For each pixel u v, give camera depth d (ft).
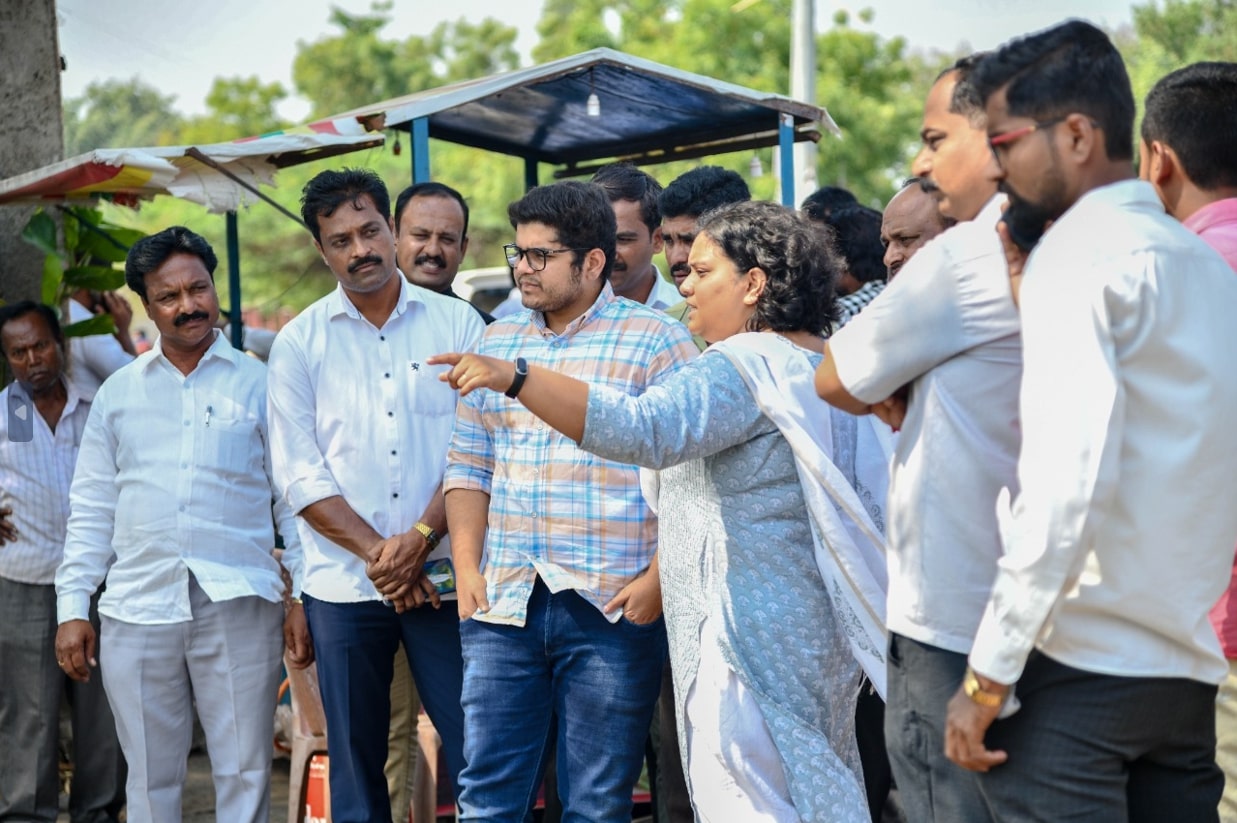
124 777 16.80
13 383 16.49
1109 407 6.63
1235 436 7.01
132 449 13.74
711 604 9.91
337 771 13.06
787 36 66.13
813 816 9.50
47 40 20.01
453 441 12.18
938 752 7.73
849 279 14.96
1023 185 7.14
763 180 61.11
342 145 18.81
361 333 13.20
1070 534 6.62
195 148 16.62
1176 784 7.47
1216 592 7.13
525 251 11.37
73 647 14.02
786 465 9.81
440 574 12.80
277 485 13.19
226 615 13.62
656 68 17.69
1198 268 6.99
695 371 9.61
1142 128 10.09
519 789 11.44
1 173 19.79
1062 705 7.08
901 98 69.82
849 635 9.55
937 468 7.61
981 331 7.47
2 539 16.25
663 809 13.85
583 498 11.21
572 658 11.27
